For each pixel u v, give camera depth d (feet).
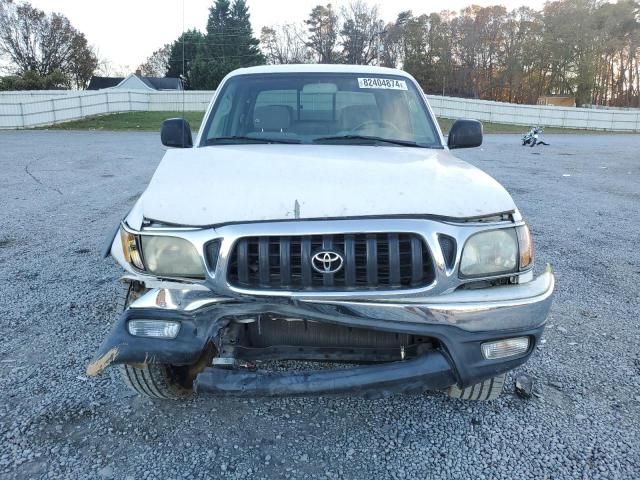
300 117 11.83
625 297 15.01
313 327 7.80
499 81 249.14
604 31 240.94
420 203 7.32
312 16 230.27
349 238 6.98
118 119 103.14
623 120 131.03
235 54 200.34
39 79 193.88
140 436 8.48
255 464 7.90
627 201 30.19
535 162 50.83
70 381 10.02
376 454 8.19
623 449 8.36
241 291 7.00
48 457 7.92
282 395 7.07
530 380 10.09
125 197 28.32
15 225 21.91
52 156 47.44
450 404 9.58
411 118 12.01
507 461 8.06
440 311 6.99
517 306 7.22
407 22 246.06
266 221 7.10
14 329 12.15
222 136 11.56
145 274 7.38
